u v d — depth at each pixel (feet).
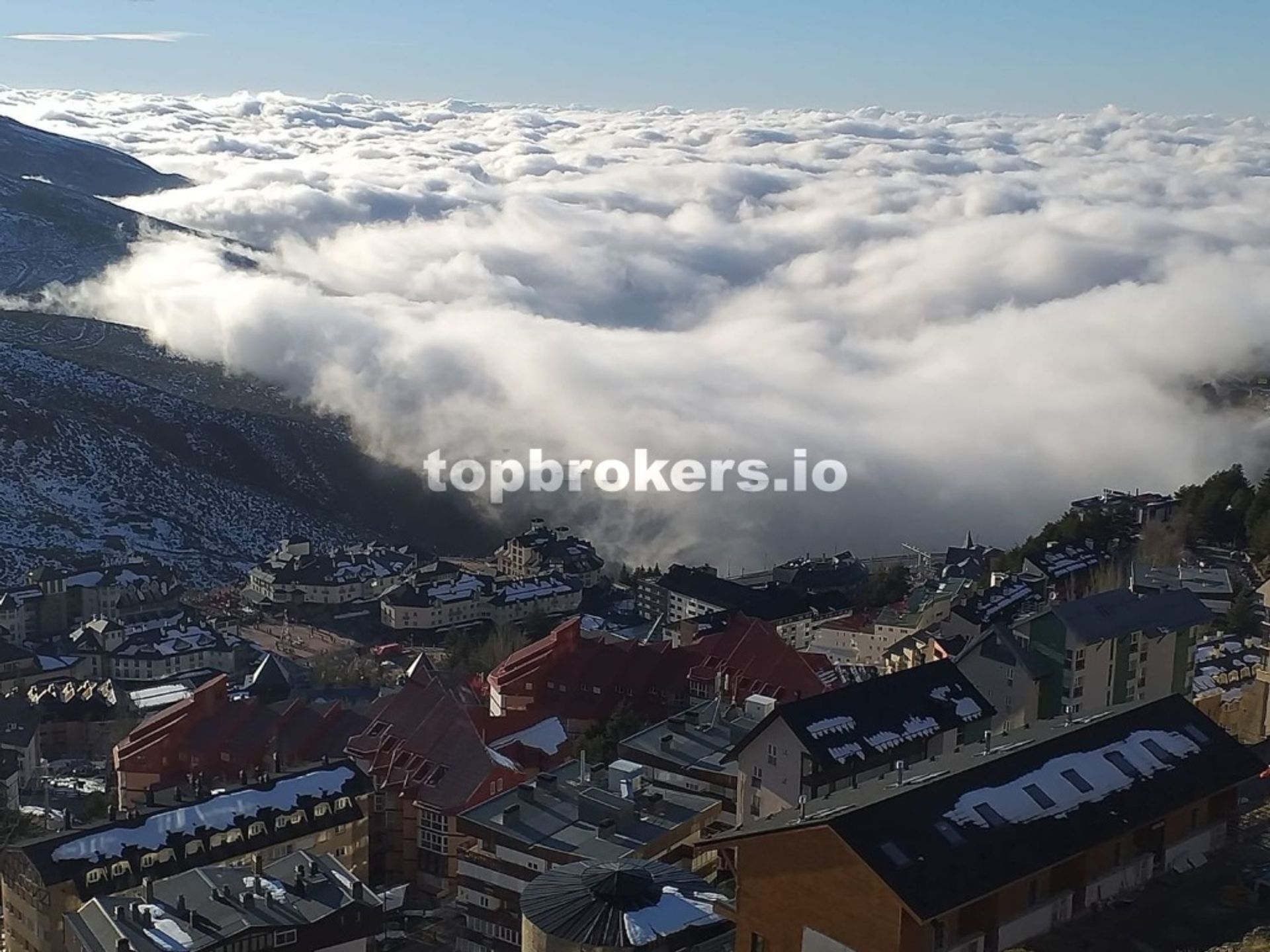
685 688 570.46
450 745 469.98
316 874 362.74
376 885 448.65
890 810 230.07
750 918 237.45
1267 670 490.49
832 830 223.71
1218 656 511.40
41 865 367.86
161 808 410.93
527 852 352.49
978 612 581.94
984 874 222.48
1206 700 478.18
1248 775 268.21
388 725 507.30
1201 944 228.63
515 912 355.97
